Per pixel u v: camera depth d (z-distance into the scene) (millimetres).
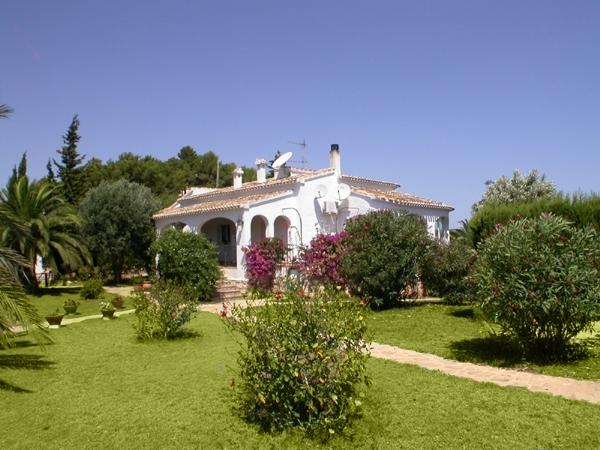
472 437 5492
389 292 15914
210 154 74500
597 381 7504
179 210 27641
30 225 22922
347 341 5941
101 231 28984
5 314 9102
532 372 8188
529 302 8086
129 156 60312
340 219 24328
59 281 29219
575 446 5203
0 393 7848
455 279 15555
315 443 5523
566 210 16844
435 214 26203
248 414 6340
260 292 6945
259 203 22469
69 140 42281
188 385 7895
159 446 5629
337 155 25312
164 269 19672
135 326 12508
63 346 11656
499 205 20375
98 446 5703
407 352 9953
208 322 14469
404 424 5895
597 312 7879
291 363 5723
